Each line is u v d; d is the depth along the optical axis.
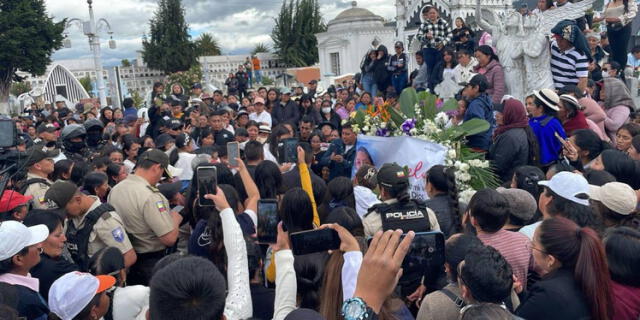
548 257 2.79
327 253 2.84
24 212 4.61
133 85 32.53
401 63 12.23
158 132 9.94
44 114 18.06
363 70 13.29
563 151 5.38
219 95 14.76
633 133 5.56
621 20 9.76
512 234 3.47
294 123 11.62
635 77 10.41
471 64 8.79
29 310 3.25
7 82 36.09
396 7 20.17
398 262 1.68
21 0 35.78
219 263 3.31
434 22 10.11
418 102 6.54
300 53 39.53
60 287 2.92
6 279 3.28
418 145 5.81
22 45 35.69
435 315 2.74
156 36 42.38
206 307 1.69
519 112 5.60
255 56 33.75
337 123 11.42
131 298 3.11
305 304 2.86
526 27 7.54
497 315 2.08
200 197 3.21
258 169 4.82
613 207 3.58
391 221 3.51
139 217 4.57
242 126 10.07
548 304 2.63
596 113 6.64
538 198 4.44
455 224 4.29
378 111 6.76
